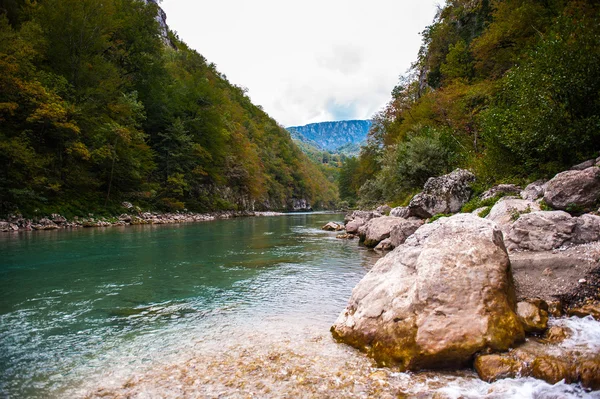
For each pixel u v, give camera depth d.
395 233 14.59
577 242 6.64
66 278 10.12
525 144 11.45
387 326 5.03
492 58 27.05
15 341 5.66
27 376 4.48
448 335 4.46
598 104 9.84
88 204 30.88
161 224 33.38
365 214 25.75
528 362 4.04
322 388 4.06
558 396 3.66
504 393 3.75
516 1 24.38
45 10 34.06
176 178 45.41
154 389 4.09
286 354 5.07
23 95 25.84
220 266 11.96
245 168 67.44
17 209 24.33
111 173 33.59
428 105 34.88
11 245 16.33
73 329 6.20
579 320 5.05
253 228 29.86
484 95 25.62
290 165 119.44
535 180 11.99
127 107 37.50
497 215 9.62
